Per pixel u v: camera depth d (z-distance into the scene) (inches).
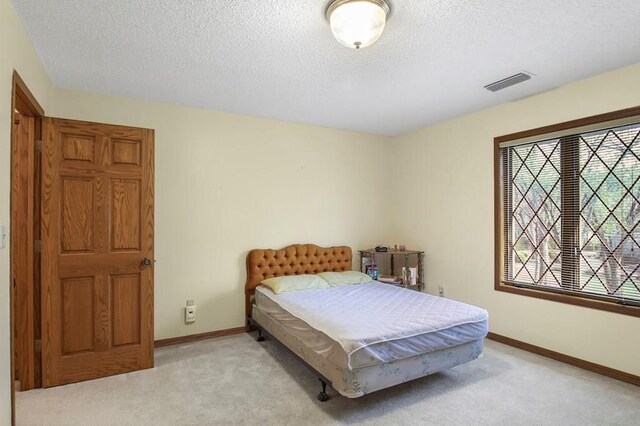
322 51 96.5
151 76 113.5
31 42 91.0
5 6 70.9
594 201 115.9
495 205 143.2
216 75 112.7
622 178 109.2
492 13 78.3
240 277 154.5
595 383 104.9
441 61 102.5
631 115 104.6
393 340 91.1
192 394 98.7
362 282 158.7
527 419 86.3
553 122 124.1
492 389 101.3
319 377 96.7
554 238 126.6
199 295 145.3
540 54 98.3
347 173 184.2
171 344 138.7
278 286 138.9
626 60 102.1
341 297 131.0
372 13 73.1
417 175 181.8
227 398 96.5
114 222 111.7
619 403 93.5
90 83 119.3
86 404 93.3
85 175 108.0
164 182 138.8
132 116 133.6
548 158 128.3
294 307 117.4
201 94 130.0
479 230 149.8
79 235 107.1
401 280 171.3
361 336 88.1
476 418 86.7
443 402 94.2
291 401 94.9
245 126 155.9
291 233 167.3
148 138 116.8
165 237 138.8
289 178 166.9
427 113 153.7
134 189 114.6
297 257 163.8
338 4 73.2
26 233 101.6
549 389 101.3
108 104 129.7
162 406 92.4
